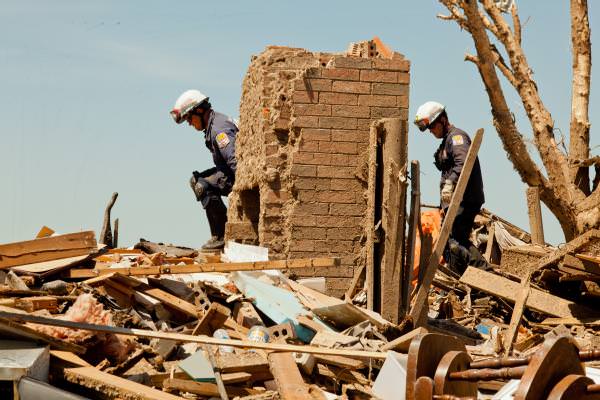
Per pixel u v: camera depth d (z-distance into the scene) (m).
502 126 15.52
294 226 10.44
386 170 9.46
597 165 17.27
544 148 17.42
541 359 4.33
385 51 11.05
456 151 11.85
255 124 11.59
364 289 10.12
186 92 13.16
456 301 11.30
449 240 12.15
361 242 10.45
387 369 6.45
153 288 8.88
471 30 14.67
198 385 6.61
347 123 10.54
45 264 9.06
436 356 5.09
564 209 16.86
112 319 8.08
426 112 12.05
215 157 13.34
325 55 11.49
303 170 10.46
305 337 8.14
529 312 10.98
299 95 10.51
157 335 6.83
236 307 8.78
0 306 7.68
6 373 5.74
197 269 8.98
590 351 4.55
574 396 4.32
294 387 6.31
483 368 4.91
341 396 6.61
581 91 18.45
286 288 9.58
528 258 11.92
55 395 5.70
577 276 9.87
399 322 9.09
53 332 6.85
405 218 9.32
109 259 11.16
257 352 7.32
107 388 6.05
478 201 11.98
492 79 15.09
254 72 11.90
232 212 13.25
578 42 18.62
